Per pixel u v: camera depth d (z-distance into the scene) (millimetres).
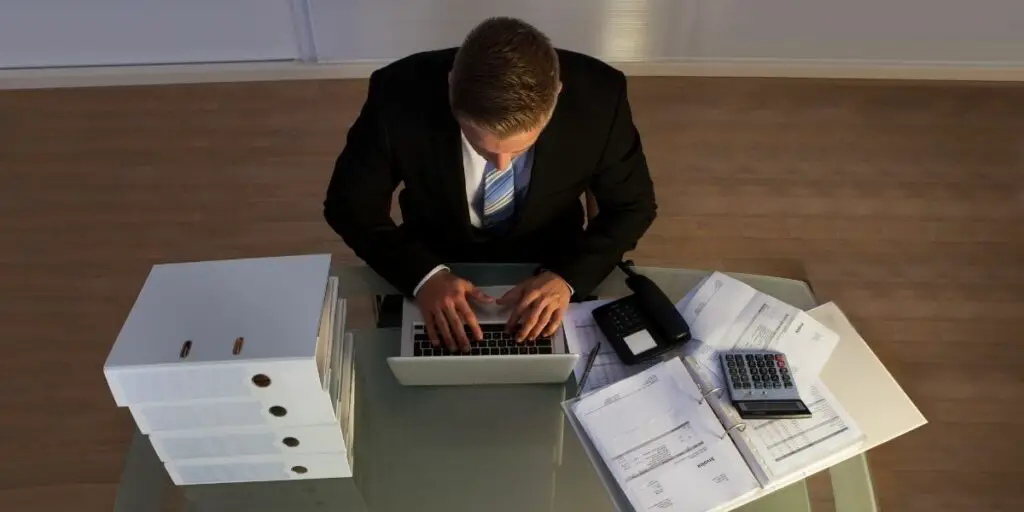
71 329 2021
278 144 2504
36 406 1880
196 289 965
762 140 2557
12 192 2346
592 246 1320
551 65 1036
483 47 1015
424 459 1108
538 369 1143
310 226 2266
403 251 1295
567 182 1335
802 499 1063
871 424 1104
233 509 1077
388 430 1141
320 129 2555
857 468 1089
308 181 2393
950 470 1784
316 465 1062
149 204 2320
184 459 1031
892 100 2709
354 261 2180
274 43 2670
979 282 2162
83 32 2605
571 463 1102
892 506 1728
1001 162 2492
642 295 1226
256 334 914
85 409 1875
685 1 2590
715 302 1255
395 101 1247
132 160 2447
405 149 1279
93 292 2104
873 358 1178
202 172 2414
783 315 1231
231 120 2582
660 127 2590
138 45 2652
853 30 2686
